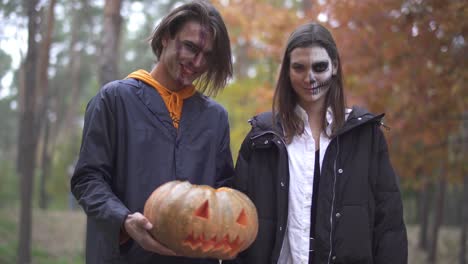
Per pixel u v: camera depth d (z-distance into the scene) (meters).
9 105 30.70
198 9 2.58
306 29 2.80
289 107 2.84
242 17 7.62
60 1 20.94
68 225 13.58
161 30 2.63
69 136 23.20
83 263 10.61
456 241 14.25
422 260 12.64
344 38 6.17
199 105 2.73
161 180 2.53
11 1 9.95
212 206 2.25
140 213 2.38
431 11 5.79
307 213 2.69
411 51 6.01
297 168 2.74
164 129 2.59
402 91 6.41
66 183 19.62
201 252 2.23
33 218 13.71
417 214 19.22
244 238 2.30
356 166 2.71
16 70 25.72
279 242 2.69
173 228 2.20
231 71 2.73
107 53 7.66
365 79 6.41
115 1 7.72
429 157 7.28
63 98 29.12
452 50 6.04
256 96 7.84
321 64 2.74
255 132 2.85
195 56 2.57
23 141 9.43
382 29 6.00
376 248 2.74
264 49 7.63
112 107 2.57
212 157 2.68
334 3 6.32
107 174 2.55
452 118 6.54
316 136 2.85
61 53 28.67
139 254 2.48
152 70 2.78
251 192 2.82
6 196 15.61
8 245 11.01
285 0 11.16
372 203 2.72
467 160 7.71
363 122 2.73
